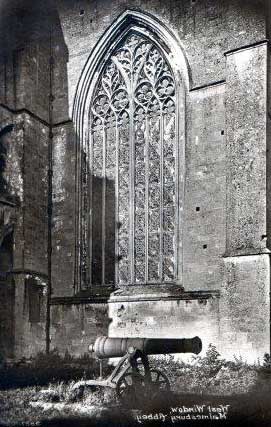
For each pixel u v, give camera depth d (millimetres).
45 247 23156
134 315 20812
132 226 21984
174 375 17875
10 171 22766
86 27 24203
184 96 21250
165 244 21234
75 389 15117
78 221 23016
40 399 15242
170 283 20703
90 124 23750
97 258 22594
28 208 22531
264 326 17672
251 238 18547
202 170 20422
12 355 21234
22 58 23281
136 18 23016
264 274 17969
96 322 21641
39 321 22234
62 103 24219
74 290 22562
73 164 23500
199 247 20031
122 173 22688
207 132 20531
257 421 12648
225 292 18594
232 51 19891
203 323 19234
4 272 22078
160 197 21594
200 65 21094
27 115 23031
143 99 22688
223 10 20875
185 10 21766
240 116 19406
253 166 18906
